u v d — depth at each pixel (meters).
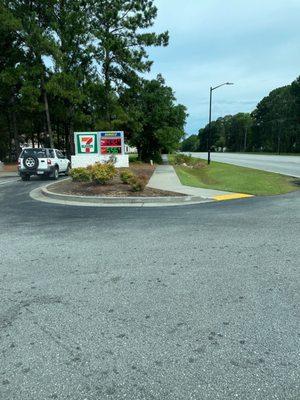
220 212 9.25
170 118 37.97
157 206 10.49
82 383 2.64
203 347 3.07
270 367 2.78
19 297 4.13
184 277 4.64
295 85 84.12
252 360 2.88
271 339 3.17
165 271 4.88
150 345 3.11
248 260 5.29
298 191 13.90
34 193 13.77
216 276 4.66
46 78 30.41
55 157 20.38
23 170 19.02
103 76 32.31
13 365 2.87
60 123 45.75
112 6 30.44
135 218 8.57
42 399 2.49
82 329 3.39
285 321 3.47
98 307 3.83
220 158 51.94
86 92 30.56
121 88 33.31
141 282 4.50
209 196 12.12
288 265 5.05
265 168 27.45
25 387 2.61
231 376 2.69
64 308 3.83
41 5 29.23
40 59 29.56
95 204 10.99
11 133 49.69
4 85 32.53
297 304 3.83
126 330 3.36
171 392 2.53
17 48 31.08
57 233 7.14
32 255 5.69
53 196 12.34
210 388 2.56
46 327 3.44
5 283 4.55
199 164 35.12
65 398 2.49
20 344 3.16
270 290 4.20
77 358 2.95
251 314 3.62
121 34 31.44
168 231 7.15
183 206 10.43
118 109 31.55
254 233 6.87
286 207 9.88
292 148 91.19
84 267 5.09
